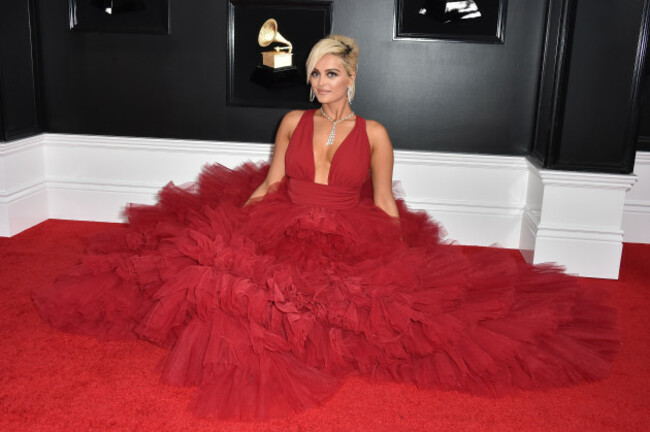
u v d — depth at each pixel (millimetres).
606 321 3176
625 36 3871
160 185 4852
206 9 4547
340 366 2785
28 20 4660
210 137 4773
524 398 2670
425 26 4414
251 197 3354
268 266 2771
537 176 4270
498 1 4332
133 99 4773
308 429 2391
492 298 2873
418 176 4637
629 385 2793
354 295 2711
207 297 2607
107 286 3062
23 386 2621
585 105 3979
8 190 4500
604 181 3994
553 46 4141
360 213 3104
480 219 4625
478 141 4582
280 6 4453
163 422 2402
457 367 2705
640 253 4590
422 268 2953
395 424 2443
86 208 4941
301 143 3146
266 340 2594
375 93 4562
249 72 4605
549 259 4137
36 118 4844
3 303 3434
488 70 4457
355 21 4441
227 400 2500
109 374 2740
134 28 4629
